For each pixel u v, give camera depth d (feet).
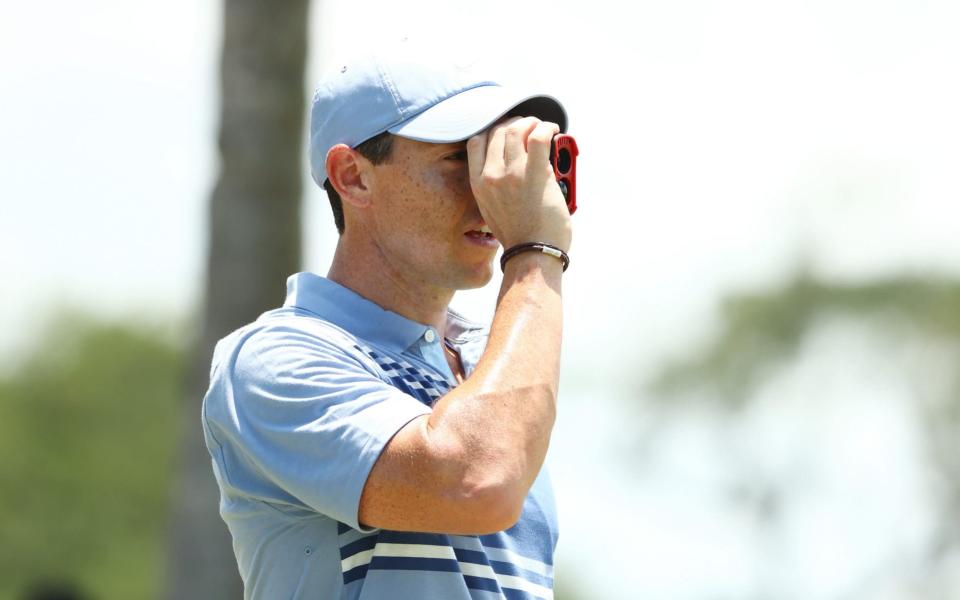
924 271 377.30
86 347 396.78
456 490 36.94
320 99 42.98
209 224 99.25
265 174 98.37
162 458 389.19
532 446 37.65
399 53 42.11
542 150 40.63
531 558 41.32
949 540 363.76
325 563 39.06
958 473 366.43
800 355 379.55
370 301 42.22
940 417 367.45
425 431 37.45
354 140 42.04
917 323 370.53
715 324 379.76
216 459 40.83
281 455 38.73
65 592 182.19
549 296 39.83
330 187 43.39
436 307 43.29
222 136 98.84
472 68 41.93
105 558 377.50
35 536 376.68
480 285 42.52
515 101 41.39
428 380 41.14
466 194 41.75
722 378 375.25
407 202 41.75
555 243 40.40
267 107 98.17
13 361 395.55
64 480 381.40
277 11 98.43
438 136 40.96
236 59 98.68
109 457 385.09
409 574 38.45
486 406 37.60
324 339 40.04
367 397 38.42
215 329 98.48
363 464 37.47
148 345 400.06
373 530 38.47
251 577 40.75
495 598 39.40
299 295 42.57
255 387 39.37
